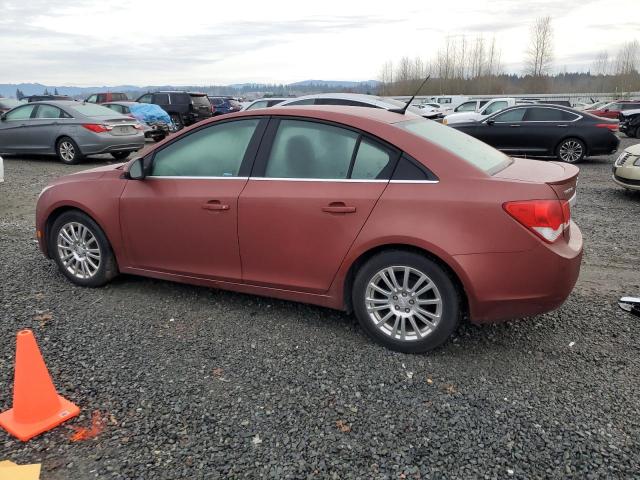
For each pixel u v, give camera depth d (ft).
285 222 11.90
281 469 8.07
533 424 9.13
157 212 13.44
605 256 18.51
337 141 11.79
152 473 7.97
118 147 41.86
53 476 7.92
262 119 12.62
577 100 154.92
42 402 9.02
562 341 12.11
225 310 13.69
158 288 15.12
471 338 12.26
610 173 38.52
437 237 10.54
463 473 8.01
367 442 8.68
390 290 11.38
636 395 9.98
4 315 13.25
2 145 43.09
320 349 11.70
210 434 8.85
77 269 15.16
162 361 11.16
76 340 12.01
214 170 12.96
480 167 11.09
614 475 7.96
